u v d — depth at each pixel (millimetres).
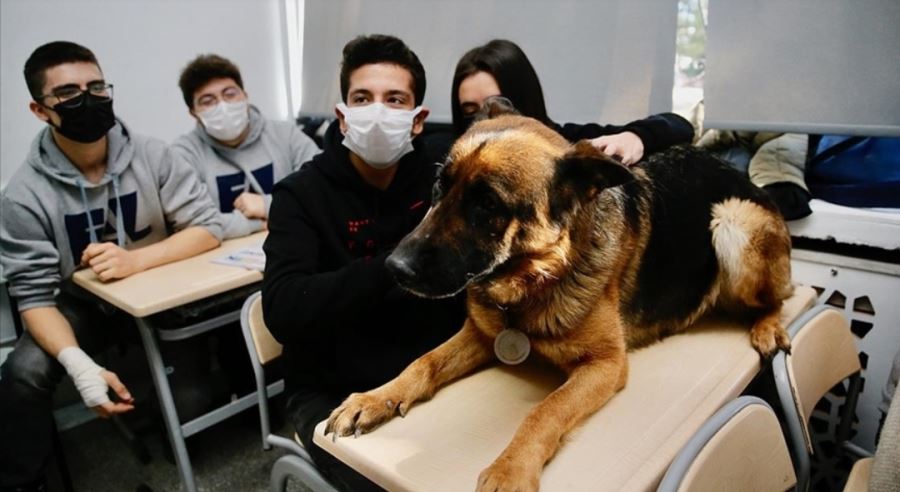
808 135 1895
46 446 1845
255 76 3463
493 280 1051
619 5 2115
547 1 2312
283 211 1393
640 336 1266
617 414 976
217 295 1884
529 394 1055
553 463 845
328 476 1214
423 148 1556
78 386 1738
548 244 1028
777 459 978
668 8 2000
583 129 1886
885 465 959
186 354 2221
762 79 1848
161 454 2270
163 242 2039
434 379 1058
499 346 1107
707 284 1391
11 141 2465
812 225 1779
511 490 745
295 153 2891
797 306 1463
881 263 1675
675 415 966
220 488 2059
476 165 1011
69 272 2031
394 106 1431
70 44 1871
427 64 2850
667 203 1324
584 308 1050
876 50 1614
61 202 1955
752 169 1910
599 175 1022
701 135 2150
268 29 3457
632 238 1185
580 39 2252
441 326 1455
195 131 2686
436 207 1055
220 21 3209
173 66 3014
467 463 852
